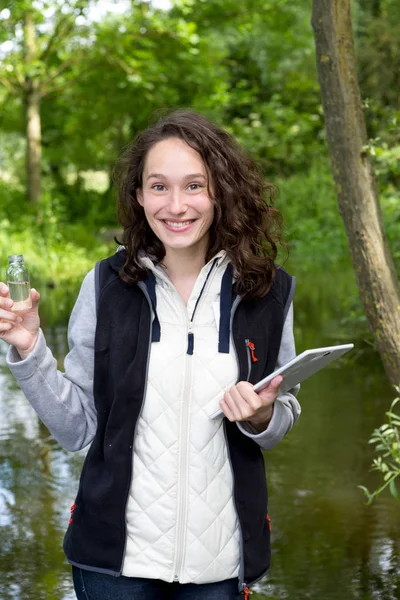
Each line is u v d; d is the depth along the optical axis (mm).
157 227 2465
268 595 4023
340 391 7566
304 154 24406
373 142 4258
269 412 2420
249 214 2518
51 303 12750
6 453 6160
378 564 4355
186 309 2473
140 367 2416
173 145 2441
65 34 22047
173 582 2457
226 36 27062
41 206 21766
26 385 2434
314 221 19844
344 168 4262
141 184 2527
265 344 2496
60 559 4488
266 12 23688
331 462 5812
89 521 2422
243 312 2492
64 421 2506
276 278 2582
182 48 23062
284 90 26578
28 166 22844
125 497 2393
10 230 19812
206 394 2418
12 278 2395
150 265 2467
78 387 2559
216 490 2426
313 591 4070
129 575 2408
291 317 2629
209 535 2412
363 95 16438
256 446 2504
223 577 2441
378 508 5055
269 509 5059
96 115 26172
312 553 4480
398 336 4211
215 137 2471
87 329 2525
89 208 27078
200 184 2457
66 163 29156
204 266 2477
